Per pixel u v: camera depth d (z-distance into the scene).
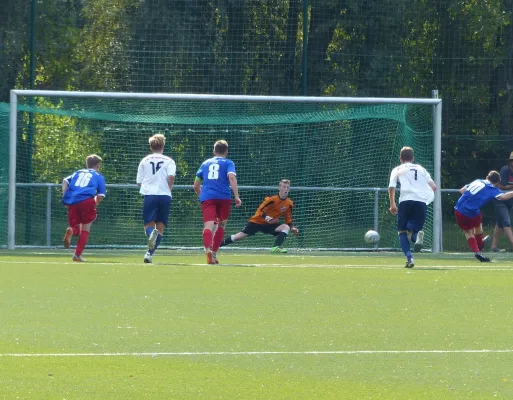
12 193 41.81
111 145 48.91
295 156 48.94
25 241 44.56
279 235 41.88
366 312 21.06
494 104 53.19
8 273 28.86
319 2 50.72
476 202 35.97
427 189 33.12
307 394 13.22
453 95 52.84
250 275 29.23
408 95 52.00
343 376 14.36
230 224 46.88
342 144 48.84
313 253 43.06
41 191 44.91
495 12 52.38
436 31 52.28
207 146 49.41
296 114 48.19
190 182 49.03
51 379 13.91
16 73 50.00
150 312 20.59
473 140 52.69
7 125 45.03
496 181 37.12
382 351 16.33
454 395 13.24
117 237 45.75
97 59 51.47
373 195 46.72
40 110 45.41
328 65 50.91
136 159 49.22
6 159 45.12
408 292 25.12
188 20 50.75
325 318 20.05
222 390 13.38
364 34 51.34
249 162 48.97
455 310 21.56
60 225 45.03
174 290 24.78
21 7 50.16
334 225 46.88
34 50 48.59
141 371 14.53
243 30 50.47
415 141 48.28
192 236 46.00
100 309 20.94
